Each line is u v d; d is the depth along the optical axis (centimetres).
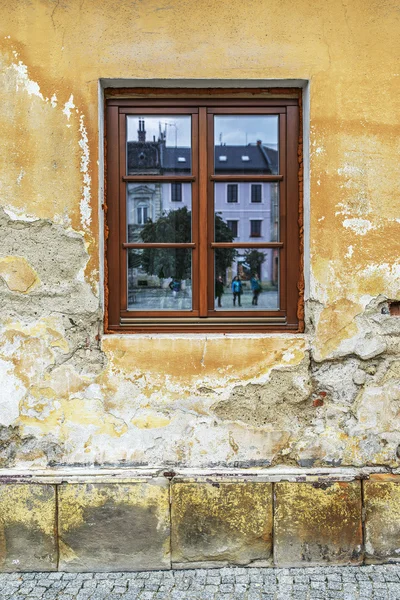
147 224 348
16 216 326
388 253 331
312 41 327
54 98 325
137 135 346
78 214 326
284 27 327
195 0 326
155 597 297
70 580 316
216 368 329
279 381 330
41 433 328
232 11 326
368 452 331
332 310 330
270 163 346
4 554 326
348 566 327
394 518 328
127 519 326
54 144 325
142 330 344
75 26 325
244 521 326
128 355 328
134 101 343
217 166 346
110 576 320
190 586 308
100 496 325
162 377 328
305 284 338
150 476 325
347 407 331
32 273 327
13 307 327
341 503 327
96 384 327
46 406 327
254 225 348
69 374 327
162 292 349
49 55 324
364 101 329
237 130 346
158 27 325
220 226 347
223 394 329
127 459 329
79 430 328
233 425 330
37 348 327
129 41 325
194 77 326
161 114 344
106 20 325
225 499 326
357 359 332
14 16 324
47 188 326
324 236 329
